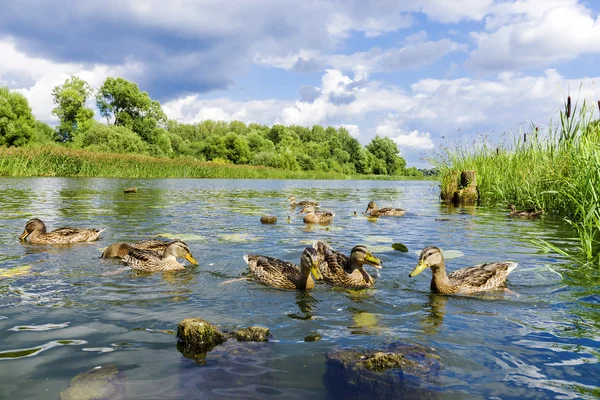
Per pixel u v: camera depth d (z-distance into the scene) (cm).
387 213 1758
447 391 364
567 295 657
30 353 433
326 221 1524
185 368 403
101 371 393
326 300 654
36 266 820
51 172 4903
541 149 1855
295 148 13738
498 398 354
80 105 10519
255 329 484
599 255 859
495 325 531
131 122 10431
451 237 1186
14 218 1425
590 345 464
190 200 2316
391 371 399
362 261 761
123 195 2483
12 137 7881
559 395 360
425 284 753
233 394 357
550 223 1436
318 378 385
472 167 2420
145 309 580
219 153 11150
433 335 495
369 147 14312
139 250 869
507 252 975
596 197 910
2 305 584
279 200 2508
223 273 808
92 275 766
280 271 763
